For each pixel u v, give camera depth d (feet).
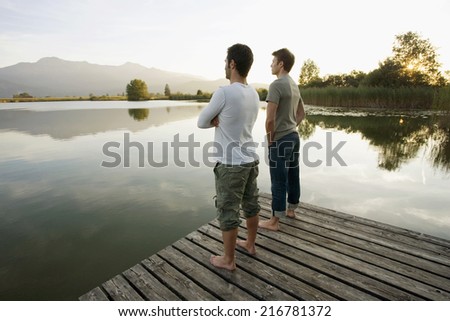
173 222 11.91
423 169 18.58
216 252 7.70
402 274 6.66
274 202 8.57
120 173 18.53
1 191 15.43
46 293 7.87
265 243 8.13
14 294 7.81
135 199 14.29
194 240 8.35
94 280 8.42
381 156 21.99
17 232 11.17
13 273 8.73
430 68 83.66
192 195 14.82
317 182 16.28
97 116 61.52
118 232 11.14
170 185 16.30
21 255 9.66
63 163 21.02
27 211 12.96
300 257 7.39
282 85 7.60
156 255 7.63
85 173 18.57
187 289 6.31
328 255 7.47
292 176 9.30
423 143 25.89
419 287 6.21
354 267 6.93
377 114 49.34
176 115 61.62
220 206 6.32
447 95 33.65
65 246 10.21
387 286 6.28
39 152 24.56
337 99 70.85
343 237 8.40
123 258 9.47
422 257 7.33
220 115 5.76
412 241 8.13
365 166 19.47
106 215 12.56
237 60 5.70
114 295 6.20
